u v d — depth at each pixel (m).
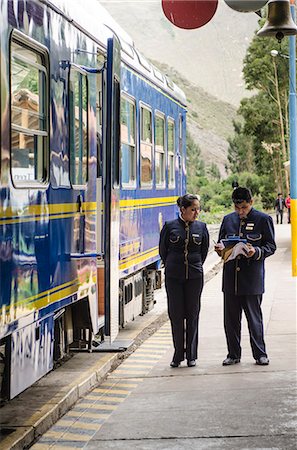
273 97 115.06
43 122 13.62
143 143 23.75
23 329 12.34
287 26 14.59
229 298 17.81
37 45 13.16
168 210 28.36
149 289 26.05
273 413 13.81
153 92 25.50
